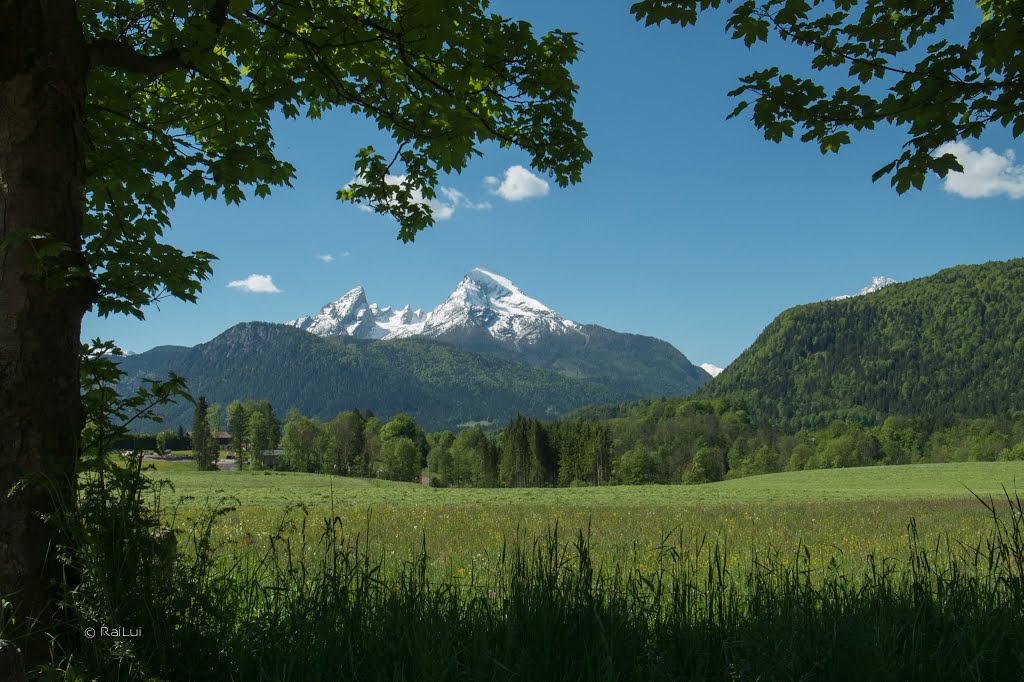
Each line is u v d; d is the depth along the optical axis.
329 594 3.87
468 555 10.49
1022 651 3.28
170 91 7.11
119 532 3.88
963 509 27.41
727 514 26.62
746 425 189.75
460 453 170.12
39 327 3.97
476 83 7.68
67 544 3.85
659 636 3.76
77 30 4.30
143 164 6.68
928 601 3.88
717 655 3.60
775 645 3.44
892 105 6.37
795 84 6.41
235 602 4.09
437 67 7.38
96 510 3.94
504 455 155.38
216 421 192.62
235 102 6.84
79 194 4.33
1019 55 5.92
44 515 3.81
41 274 3.92
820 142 6.82
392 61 7.33
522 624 3.66
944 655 3.41
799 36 6.41
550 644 3.47
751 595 4.20
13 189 4.00
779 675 3.25
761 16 6.36
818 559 9.22
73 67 4.26
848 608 4.00
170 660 3.54
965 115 6.34
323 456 148.25
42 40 4.11
